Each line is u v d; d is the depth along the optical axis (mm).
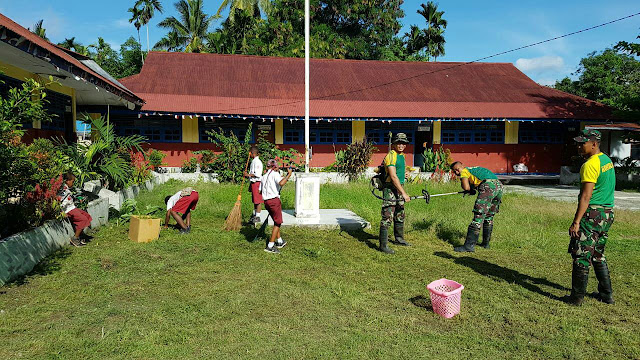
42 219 5871
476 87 20625
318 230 7789
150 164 13586
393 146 6383
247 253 6012
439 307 3965
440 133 19016
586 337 3562
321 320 3789
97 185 8875
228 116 16312
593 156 4254
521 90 20719
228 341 3340
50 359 3021
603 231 4250
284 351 3197
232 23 36062
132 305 4043
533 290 4754
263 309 4012
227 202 10430
